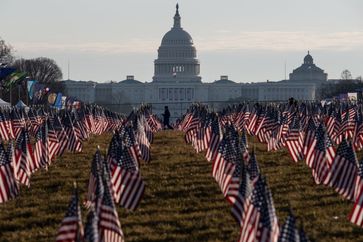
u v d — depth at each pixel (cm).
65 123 18188
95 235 7050
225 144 11475
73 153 18075
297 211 10938
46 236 9750
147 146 16025
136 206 10388
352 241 9375
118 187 10350
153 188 12781
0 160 11338
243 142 13675
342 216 10581
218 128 14838
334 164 11600
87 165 15775
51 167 15525
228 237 9550
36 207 11412
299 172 14462
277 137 18038
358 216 9450
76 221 7375
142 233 9775
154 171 14788
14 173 11850
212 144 14800
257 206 7762
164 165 15700
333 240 9419
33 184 13375
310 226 10062
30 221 10569
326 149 12662
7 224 10412
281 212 10894
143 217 10581
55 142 16112
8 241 9556
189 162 16150
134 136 14088
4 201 11381
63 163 16100
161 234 9731
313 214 10712
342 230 9838
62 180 13712
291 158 16388
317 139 12781
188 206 11344
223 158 11388
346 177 11519
